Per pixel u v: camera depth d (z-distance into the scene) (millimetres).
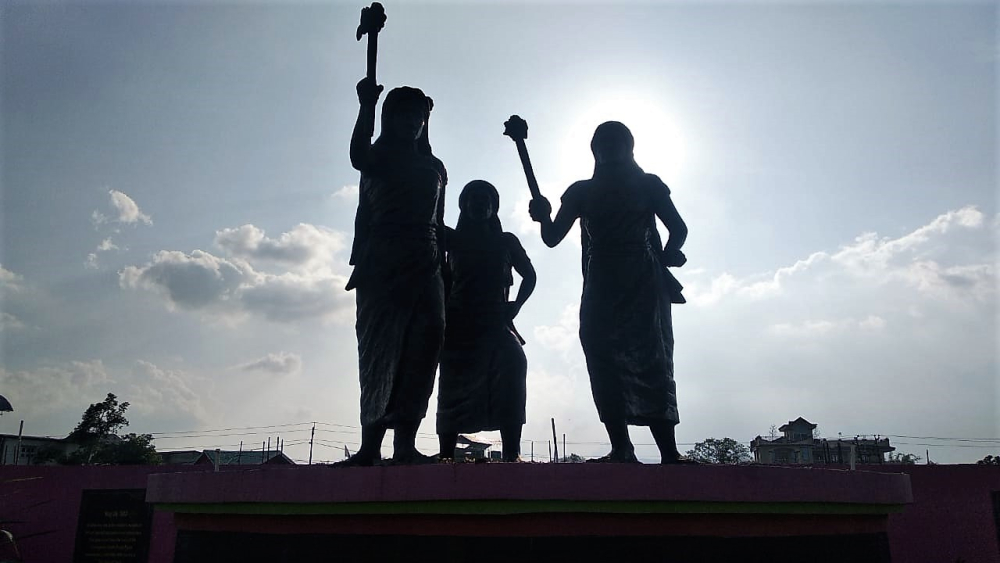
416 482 5273
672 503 5391
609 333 6816
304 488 5637
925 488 20141
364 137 6719
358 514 5523
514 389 8438
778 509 5723
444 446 8477
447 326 8672
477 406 8438
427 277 6762
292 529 5750
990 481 19844
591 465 5258
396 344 6551
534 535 5195
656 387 6746
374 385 6598
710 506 5473
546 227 7707
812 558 5941
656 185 7250
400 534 5418
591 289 7004
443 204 7434
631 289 6910
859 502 6266
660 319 6984
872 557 6523
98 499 21750
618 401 6664
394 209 6836
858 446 31906
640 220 7105
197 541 6215
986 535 19484
